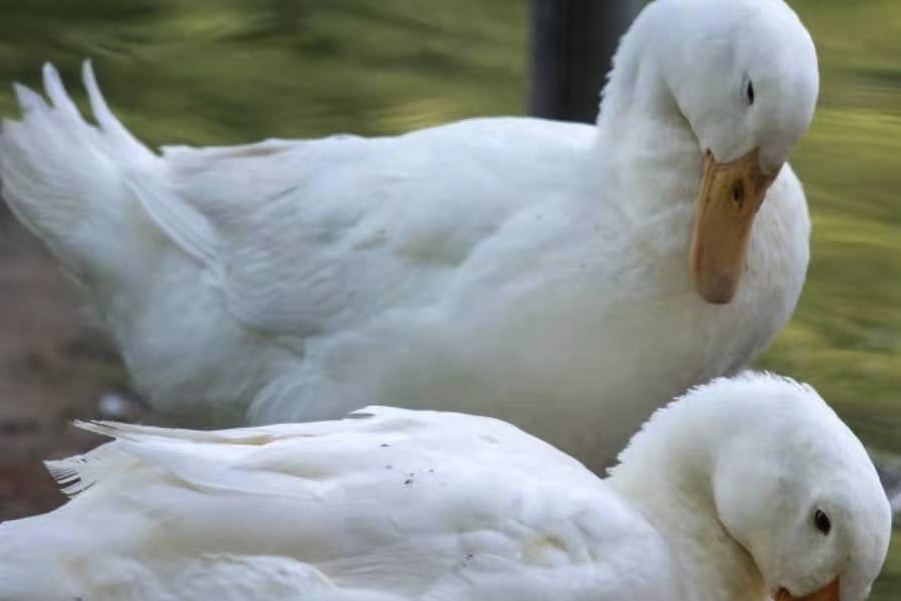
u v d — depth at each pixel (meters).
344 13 18.81
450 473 8.89
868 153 16.56
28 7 18.59
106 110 12.02
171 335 11.45
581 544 8.88
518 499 8.88
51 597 8.63
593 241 10.41
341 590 8.66
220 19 18.55
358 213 10.96
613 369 10.39
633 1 13.34
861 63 17.89
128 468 8.87
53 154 11.80
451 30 18.59
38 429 12.98
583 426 10.52
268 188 11.34
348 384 10.84
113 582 8.67
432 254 10.67
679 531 9.33
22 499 12.22
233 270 11.25
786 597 9.11
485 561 8.76
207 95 17.22
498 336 10.42
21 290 14.62
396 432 9.12
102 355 13.93
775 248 10.55
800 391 9.20
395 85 17.48
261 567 8.64
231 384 11.32
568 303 10.35
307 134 16.67
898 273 15.18
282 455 8.84
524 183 10.65
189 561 8.70
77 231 11.70
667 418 9.45
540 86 13.48
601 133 10.71
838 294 14.93
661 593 9.00
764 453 9.04
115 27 18.33
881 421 13.45
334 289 10.91
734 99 10.19
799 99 10.06
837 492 8.81
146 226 11.56
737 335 10.59
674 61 10.38
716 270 10.24
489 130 11.03
